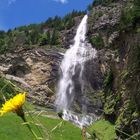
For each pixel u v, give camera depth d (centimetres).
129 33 10575
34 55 13562
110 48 12425
